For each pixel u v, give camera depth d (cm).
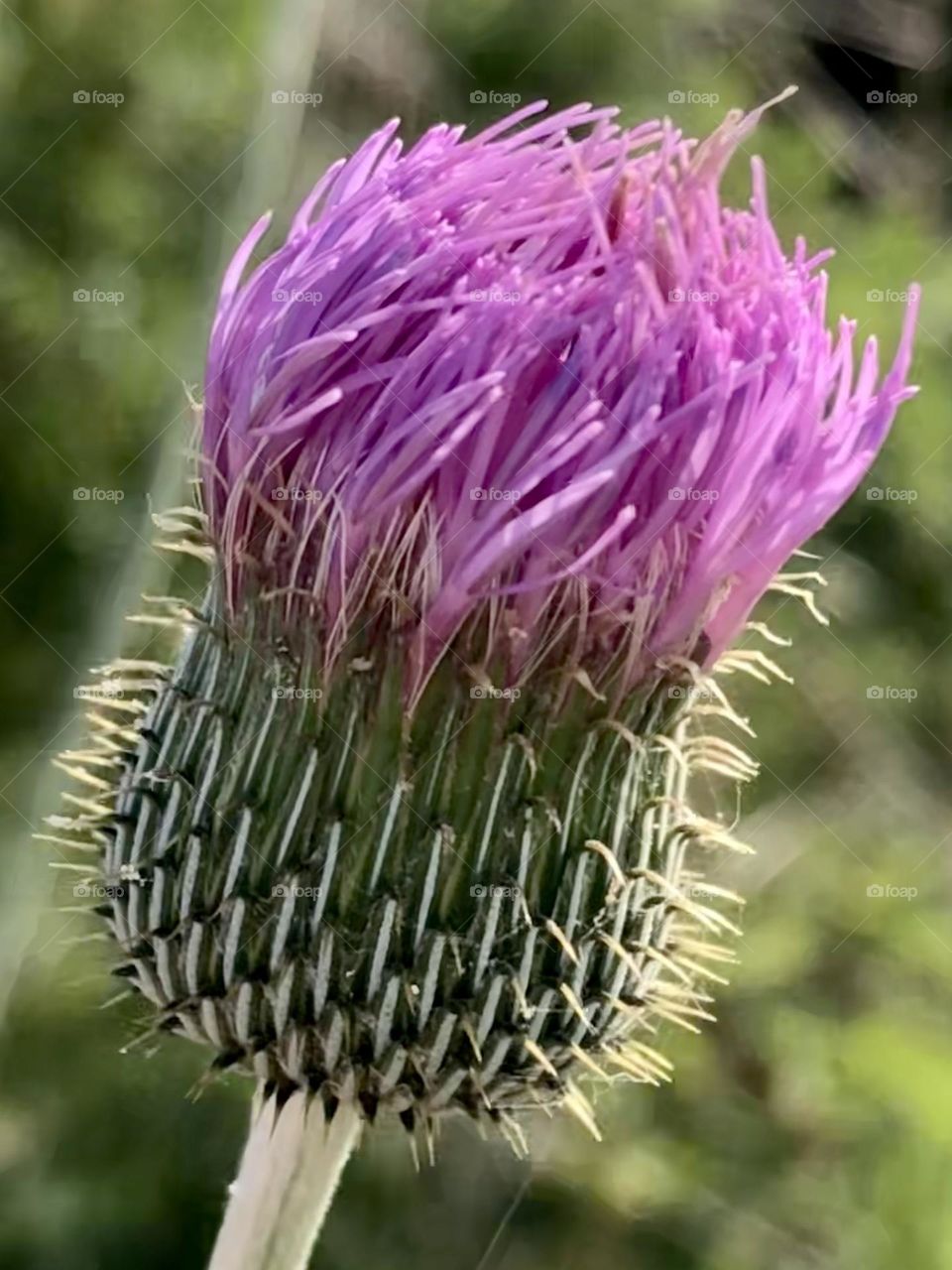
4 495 19
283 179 18
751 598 10
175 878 10
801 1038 20
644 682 10
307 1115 11
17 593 18
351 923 10
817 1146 20
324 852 10
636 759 11
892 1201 19
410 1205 19
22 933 15
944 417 25
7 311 20
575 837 10
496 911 10
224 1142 18
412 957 10
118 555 17
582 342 10
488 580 10
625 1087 20
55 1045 16
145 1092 17
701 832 11
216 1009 10
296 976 10
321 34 20
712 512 10
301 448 10
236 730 10
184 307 20
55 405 19
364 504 10
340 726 10
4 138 21
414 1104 10
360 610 10
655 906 11
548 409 10
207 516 11
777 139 26
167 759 10
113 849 11
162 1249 17
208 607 11
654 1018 12
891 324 25
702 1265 19
